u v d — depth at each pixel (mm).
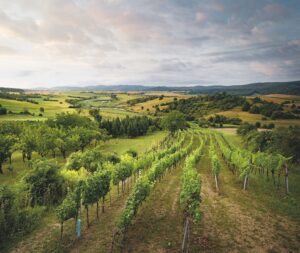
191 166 32688
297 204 25844
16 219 20469
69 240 18938
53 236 19625
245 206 25281
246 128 86812
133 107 195000
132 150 59594
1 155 43062
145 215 23172
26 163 51688
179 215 23125
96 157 42531
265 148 54281
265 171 41781
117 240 18688
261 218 22391
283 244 18016
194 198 20344
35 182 26344
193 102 181500
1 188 21891
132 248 17625
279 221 21781
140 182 23781
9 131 63062
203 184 33656
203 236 19203
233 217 22594
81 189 21031
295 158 44469
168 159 38062
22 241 18938
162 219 22312
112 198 28609
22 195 25328
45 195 26156
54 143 55156
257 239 18703
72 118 85000
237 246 17750
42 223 21969
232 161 40719
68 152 67500
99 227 21062
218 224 21203
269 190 30766
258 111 135250
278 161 31969
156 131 121375
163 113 163625
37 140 51781
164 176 38156
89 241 18734
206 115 147250
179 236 19281
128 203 20328
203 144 69875
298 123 107312
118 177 28766
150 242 18438
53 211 24578
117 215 23531
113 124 103812
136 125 105688
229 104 157125
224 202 26406
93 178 22797
